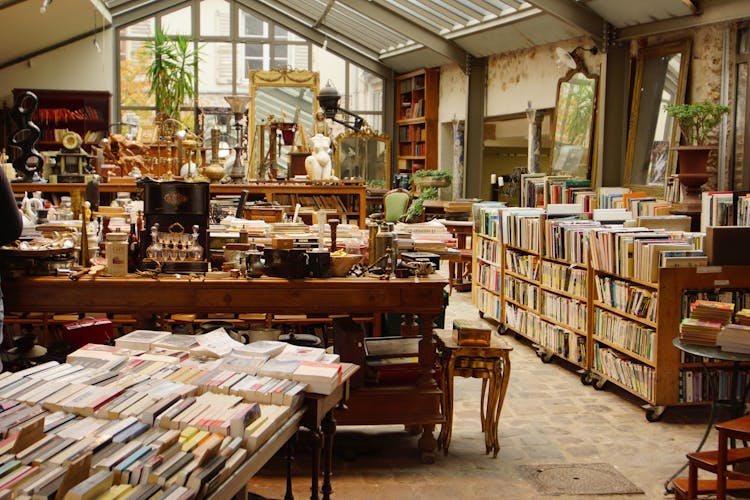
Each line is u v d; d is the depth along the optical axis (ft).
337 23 54.70
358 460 14.96
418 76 56.24
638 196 26.40
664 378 17.24
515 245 25.32
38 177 26.48
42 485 6.12
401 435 16.46
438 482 13.92
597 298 20.17
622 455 15.37
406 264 15.14
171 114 48.67
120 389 8.33
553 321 22.53
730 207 21.16
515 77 42.50
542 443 16.06
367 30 52.90
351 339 14.55
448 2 40.40
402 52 53.57
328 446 10.14
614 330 19.24
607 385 20.52
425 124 55.06
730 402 13.67
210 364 9.80
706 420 17.53
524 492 13.52
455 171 50.96
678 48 27.78
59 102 54.19
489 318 29.04
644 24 29.09
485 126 47.42
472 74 46.62
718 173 25.63
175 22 57.00
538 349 23.77
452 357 15.01
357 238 17.66
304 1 52.16
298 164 30.25
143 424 7.57
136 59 56.34
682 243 17.74
